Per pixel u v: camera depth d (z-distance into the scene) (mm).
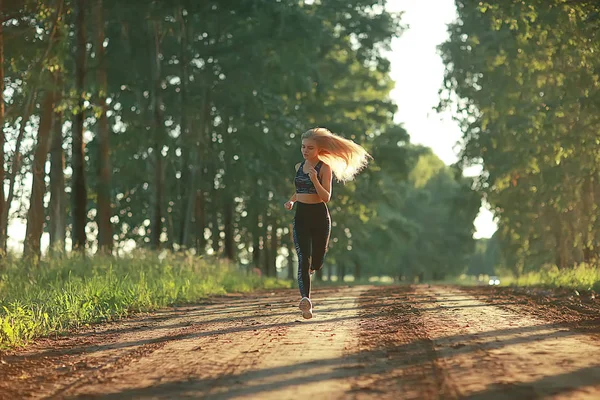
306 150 10312
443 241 107500
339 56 53750
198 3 33562
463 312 12297
